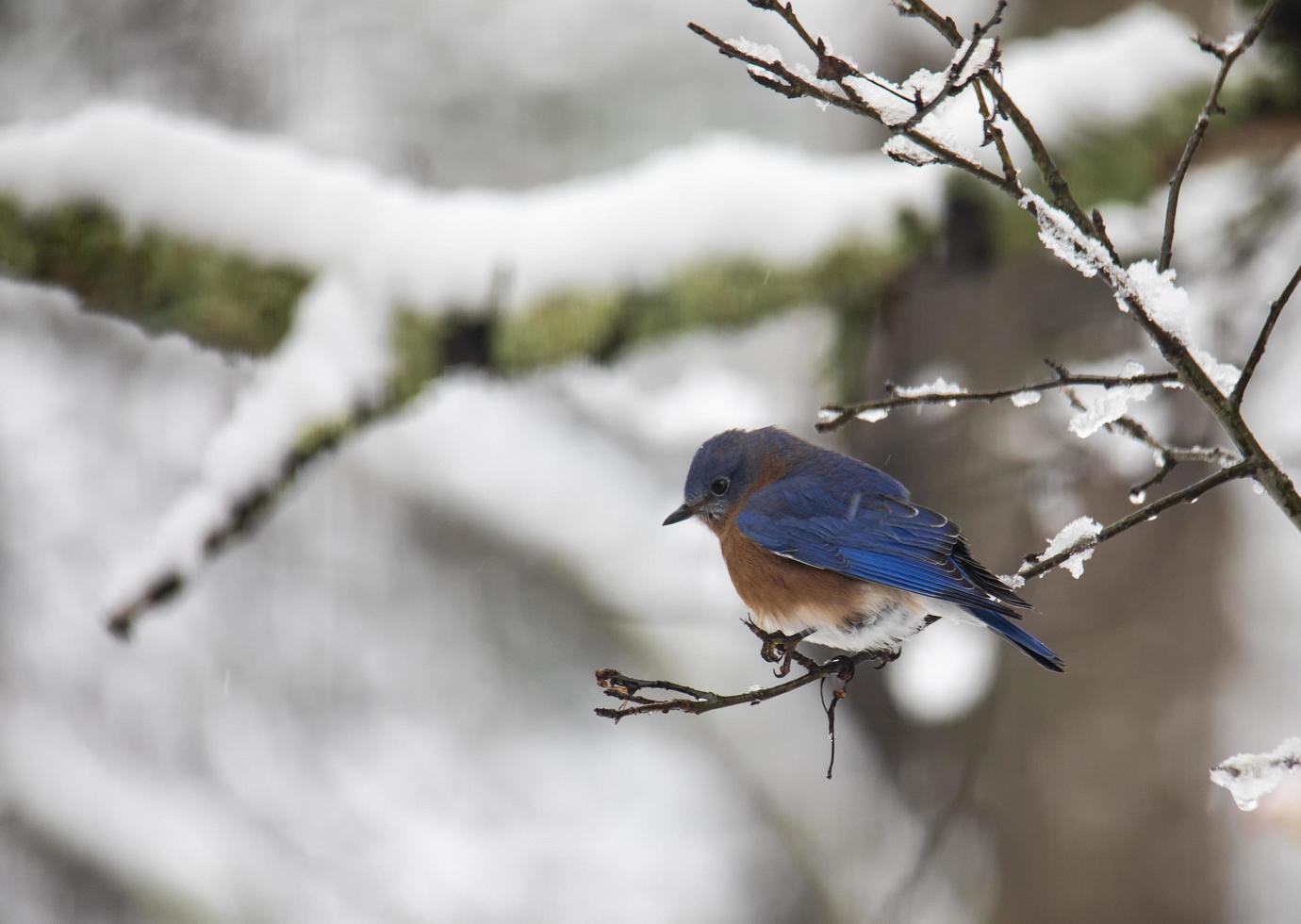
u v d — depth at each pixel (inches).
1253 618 745.6
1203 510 535.8
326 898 581.9
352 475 610.9
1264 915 660.7
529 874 625.6
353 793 615.5
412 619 638.5
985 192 362.0
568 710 653.9
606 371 365.4
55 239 327.9
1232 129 389.4
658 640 611.5
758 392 564.4
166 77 607.2
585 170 666.8
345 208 340.2
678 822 656.4
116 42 599.2
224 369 593.3
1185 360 203.2
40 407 595.5
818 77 198.8
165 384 598.9
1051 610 528.4
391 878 596.1
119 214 327.9
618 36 669.9
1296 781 282.5
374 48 662.5
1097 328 521.7
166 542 305.7
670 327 354.3
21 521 588.7
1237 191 449.4
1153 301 203.3
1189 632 527.2
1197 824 517.3
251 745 608.7
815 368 540.7
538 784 649.6
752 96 669.9
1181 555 532.1
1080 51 402.0
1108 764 524.1
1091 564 525.3
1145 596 518.6
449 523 610.9
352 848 597.9
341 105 652.7
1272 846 635.5
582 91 675.4
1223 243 441.4
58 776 548.7
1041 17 530.3
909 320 548.7
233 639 621.6
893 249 360.8
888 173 370.3
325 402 321.4
